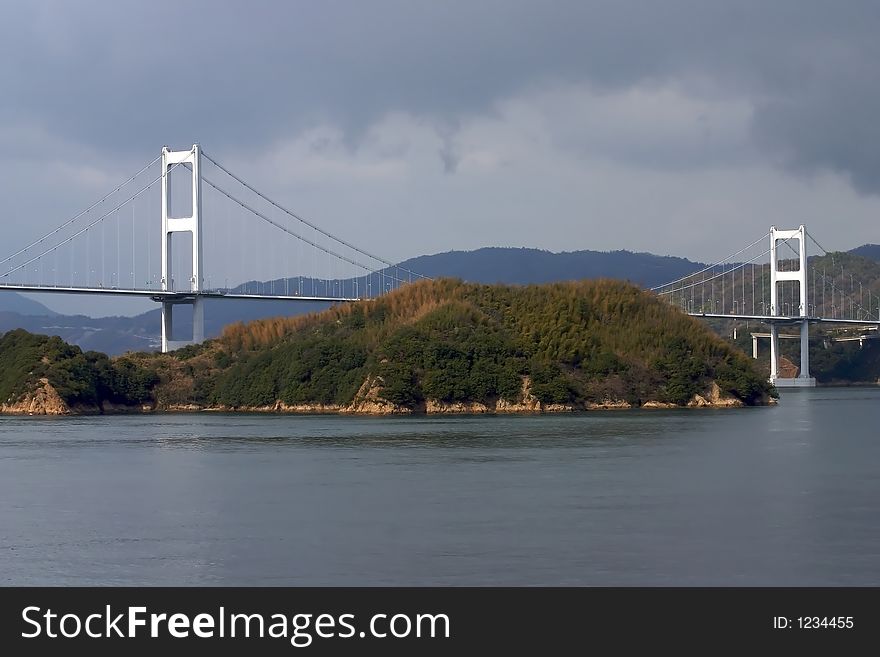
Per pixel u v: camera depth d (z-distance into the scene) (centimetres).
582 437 8694
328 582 3778
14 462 7075
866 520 4725
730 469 6469
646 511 4950
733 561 3991
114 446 8219
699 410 12912
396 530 4528
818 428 9819
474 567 3919
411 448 7825
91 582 3809
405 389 12269
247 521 4772
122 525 4716
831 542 4281
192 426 10500
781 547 4197
